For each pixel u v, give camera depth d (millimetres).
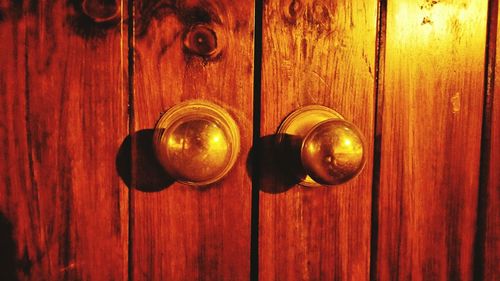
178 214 274
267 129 280
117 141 267
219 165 239
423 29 300
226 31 274
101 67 264
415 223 307
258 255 282
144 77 267
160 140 248
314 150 242
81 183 265
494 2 309
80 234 265
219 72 274
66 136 263
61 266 264
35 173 261
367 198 297
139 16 266
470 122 312
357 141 241
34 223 262
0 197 259
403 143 302
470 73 310
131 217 269
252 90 278
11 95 258
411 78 300
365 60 291
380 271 302
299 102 283
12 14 256
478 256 318
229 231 279
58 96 261
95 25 263
